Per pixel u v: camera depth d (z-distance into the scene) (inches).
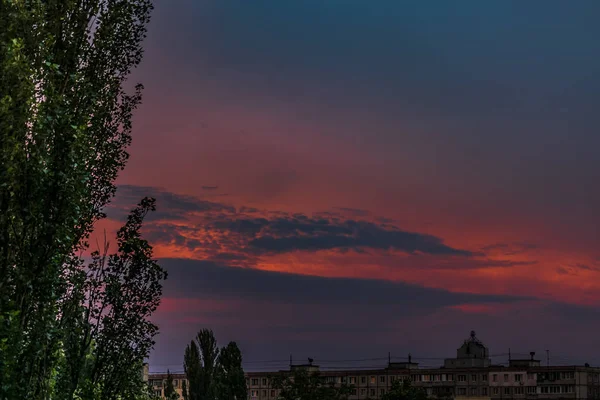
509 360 7303.2
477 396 6811.0
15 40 1071.6
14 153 1075.9
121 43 1428.4
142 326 1477.6
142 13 1446.9
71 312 1284.4
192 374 5093.5
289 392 4648.1
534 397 6781.5
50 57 1177.4
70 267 1311.5
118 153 1453.0
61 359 1293.1
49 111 1144.2
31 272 1128.2
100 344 1465.3
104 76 1416.1
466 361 7180.1
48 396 1202.6
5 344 1077.8
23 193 1125.7
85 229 1418.6
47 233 1149.7
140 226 1507.1
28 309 1149.7
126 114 1457.9
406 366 7367.1
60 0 1314.0
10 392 1078.4
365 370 7352.4
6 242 1123.9
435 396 7027.6
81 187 1182.3
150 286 1492.4
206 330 5177.2
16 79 1072.2
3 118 1050.7
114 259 1489.9
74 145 1173.7
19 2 1127.6
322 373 7480.3
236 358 5191.9
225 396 5078.7
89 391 1400.1
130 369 1491.1
